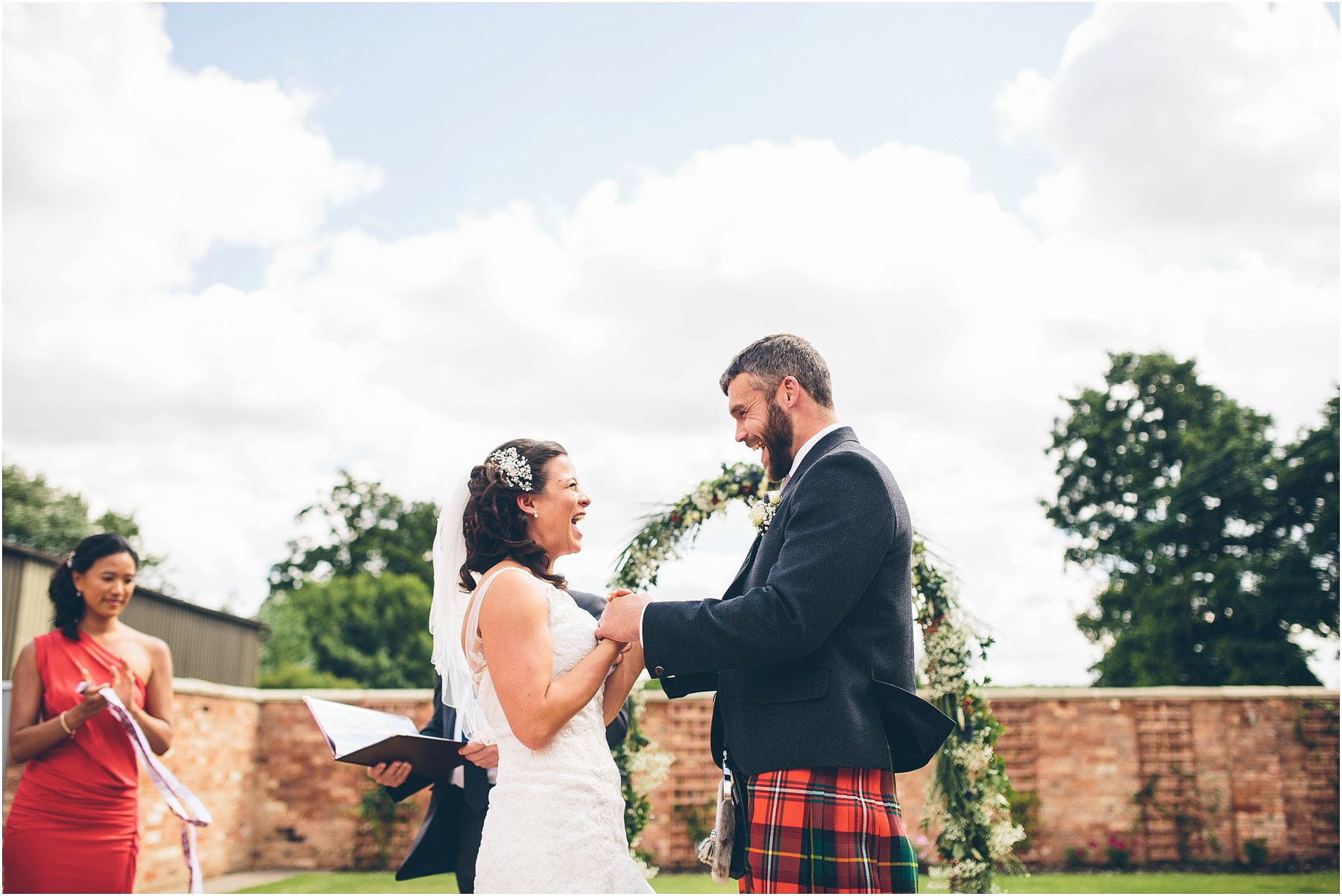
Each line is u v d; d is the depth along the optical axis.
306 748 10.02
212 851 9.00
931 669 4.27
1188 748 9.84
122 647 3.52
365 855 9.77
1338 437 21.88
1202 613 22.27
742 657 2.11
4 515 30.06
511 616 2.23
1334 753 9.72
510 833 2.16
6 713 6.48
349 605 30.55
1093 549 24.77
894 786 2.27
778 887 2.10
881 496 2.25
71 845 3.20
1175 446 24.31
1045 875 9.26
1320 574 21.56
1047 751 9.88
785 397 2.53
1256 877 9.12
